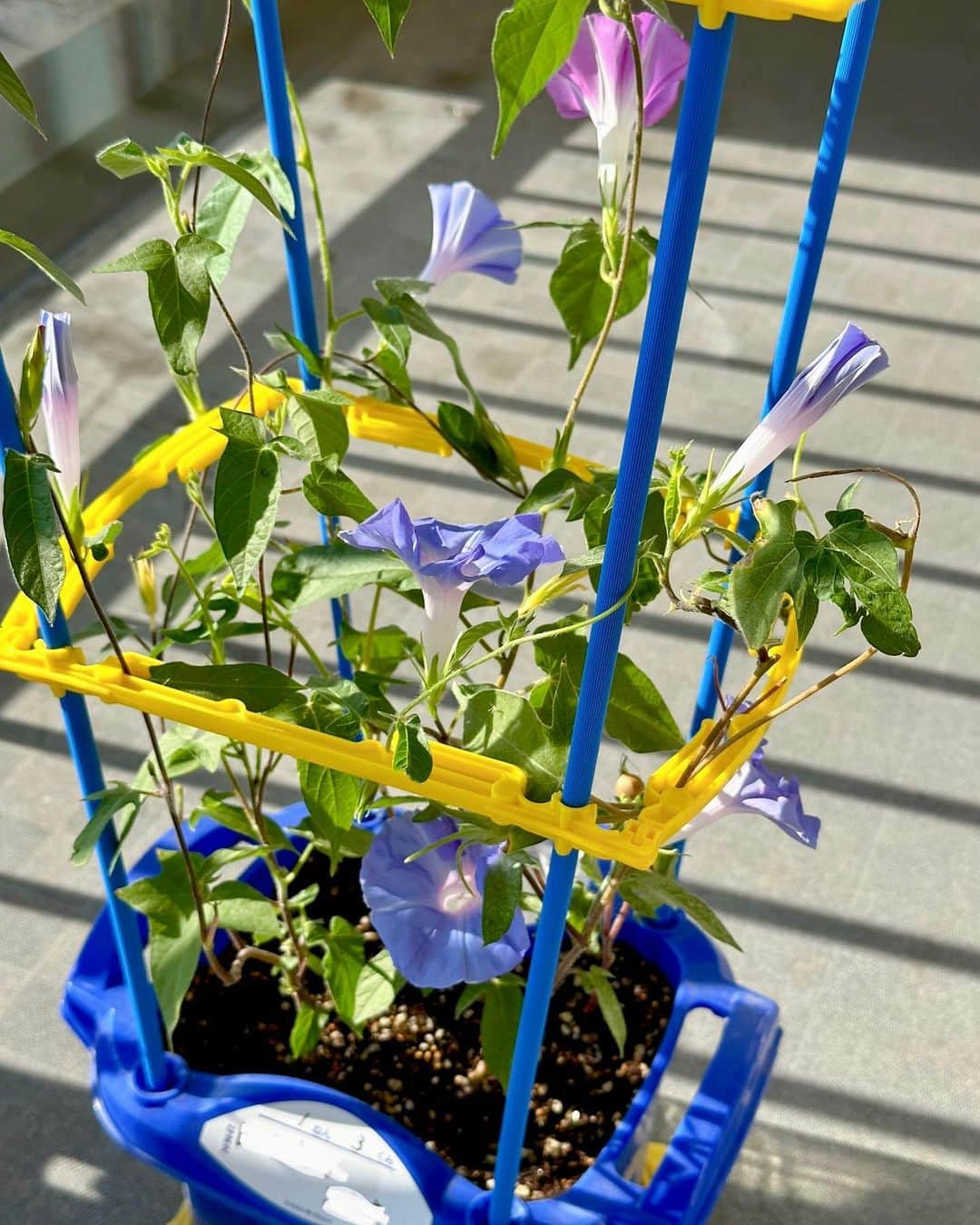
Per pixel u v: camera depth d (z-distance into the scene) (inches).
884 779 38.4
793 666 15.5
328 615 42.1
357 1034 20.6
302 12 77.3
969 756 39.3
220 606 18.2
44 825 36.2
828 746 39.2
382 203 62.2
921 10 84.1
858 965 33.9
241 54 73.0
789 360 16.6
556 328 54.8
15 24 70.1
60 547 12.3
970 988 33.5
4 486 12.2
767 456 13.4
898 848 36.6
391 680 19.4
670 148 68.4
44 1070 31.0
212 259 15.6
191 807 35.8
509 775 14.1
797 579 12.0
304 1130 19.4
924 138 71.4
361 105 70.1
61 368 13.4
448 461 47.6
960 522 47.2
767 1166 29.7
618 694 15.9
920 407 52.2
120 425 48.6
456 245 19.4
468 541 13.4
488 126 68.9
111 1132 20.0
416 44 75.6
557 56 10.3
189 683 14.6
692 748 14.8
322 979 22.6
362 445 48.0
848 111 14.4
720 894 35.2
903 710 40.4
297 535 44.0
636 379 11.0
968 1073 31.8
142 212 60.4
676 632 41.9
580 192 64.2
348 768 14.1
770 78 75.5
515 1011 19.8
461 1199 18.9
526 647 36.5
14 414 12.6
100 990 21.2
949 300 58.6
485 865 16.9
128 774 37.6
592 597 42.1
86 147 64.0
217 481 13.7
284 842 20.8
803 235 15.6
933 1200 29.4
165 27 72.1
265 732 14.2
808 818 17.5
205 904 19.4
